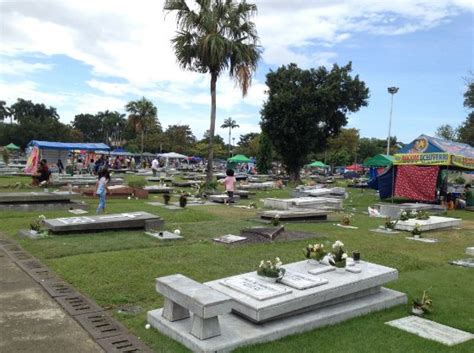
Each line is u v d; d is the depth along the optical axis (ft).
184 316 17.71
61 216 49.34
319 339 16.94
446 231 50.55
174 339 16.56
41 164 87.35
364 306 19.99
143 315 19.33
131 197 73.92
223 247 34.91
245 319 17.84
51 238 35.63
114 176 127.13
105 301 20.98
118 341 16.39
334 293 19.43
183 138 332.60
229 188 75.51
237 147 372.99
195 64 92.32
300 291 18.84
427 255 35.32
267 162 198.49
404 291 24.16
